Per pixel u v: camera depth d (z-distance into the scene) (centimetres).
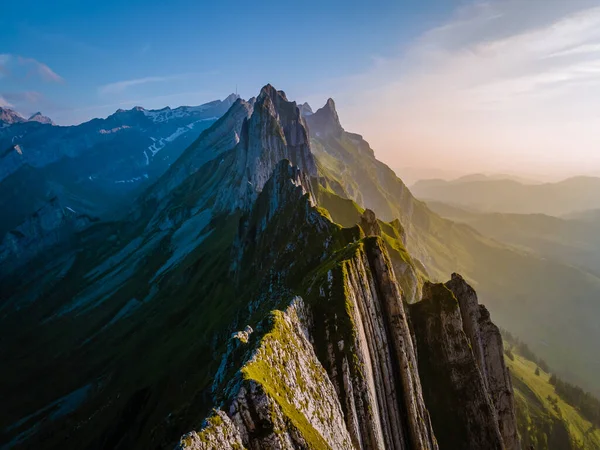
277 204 13825
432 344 8069
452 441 7250
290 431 3912
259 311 9075
